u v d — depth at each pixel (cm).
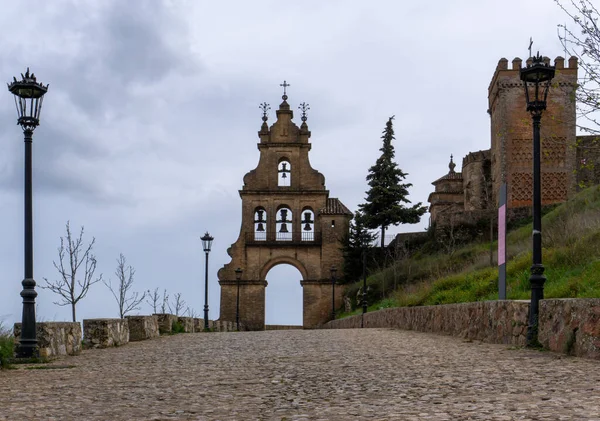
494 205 6950
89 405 905
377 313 3994
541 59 1589
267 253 8269
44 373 1352
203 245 4591
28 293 1661
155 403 913
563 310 1348
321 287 8194
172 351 1906
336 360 1473
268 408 852
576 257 2250
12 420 793
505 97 6669
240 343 2230
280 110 8562
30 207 1728
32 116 1759
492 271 3081
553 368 1111
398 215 8081
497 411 749
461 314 2125
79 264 3825
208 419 781
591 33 1977
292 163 8488
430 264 6112
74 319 3750
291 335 2767
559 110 6500
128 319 2581
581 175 6462
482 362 1276
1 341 1588
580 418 686
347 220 8319
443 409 782
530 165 6619
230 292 8219
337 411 809
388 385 1023
